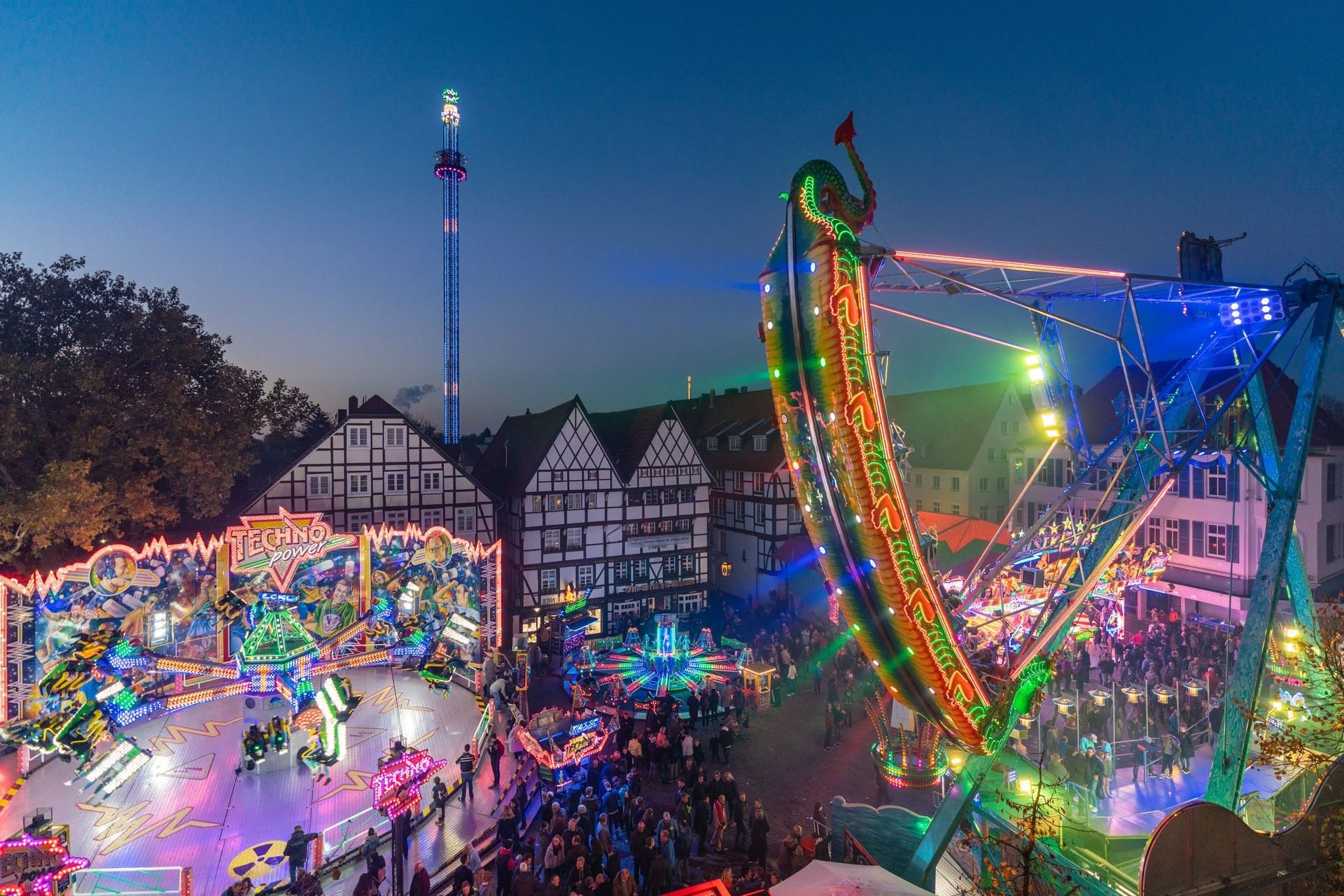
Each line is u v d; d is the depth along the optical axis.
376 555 25.12
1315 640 11.76
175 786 18.28
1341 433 27.28
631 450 38.38
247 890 12.59
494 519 34.53
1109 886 9.91
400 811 13.07
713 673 26.23
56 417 23.48
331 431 31.41
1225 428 12.10
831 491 7.21
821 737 21.73
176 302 26.38
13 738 16.70
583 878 12.62
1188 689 19.14
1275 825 10.81
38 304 24.25
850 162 7.12
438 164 58.22
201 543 22.78
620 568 36.38
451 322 57.88
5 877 12.22
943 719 8.05
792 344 7.09
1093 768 14.73
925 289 8.67
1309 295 9.88
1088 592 9.33
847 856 12.65
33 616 19.75
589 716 19.25
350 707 18.97
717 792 16.19
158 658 18.61
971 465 41.09
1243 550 26.09
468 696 25.38
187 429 25.41
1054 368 11.43
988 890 9.72
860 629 7.87
